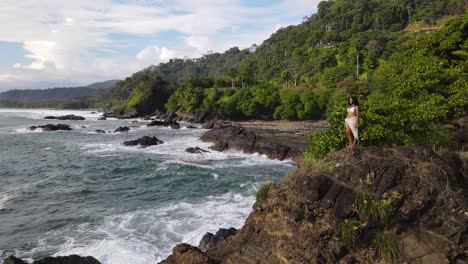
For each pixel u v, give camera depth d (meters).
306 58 119.75
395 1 138.38
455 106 19.91
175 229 16.19
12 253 14.45
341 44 108.06
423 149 11.02
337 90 78.81
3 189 23.92
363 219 9.07
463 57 25.05
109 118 102.12
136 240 15.10
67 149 41.72
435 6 122.25
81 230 16.52
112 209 19.44
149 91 108.31
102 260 13.35
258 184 24.53
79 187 24.38
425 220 9.34
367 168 10.05
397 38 104.69
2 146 44.00
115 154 38.12
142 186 24.56
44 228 16.91
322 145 15.70
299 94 83.31
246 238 10.42
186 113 93.56
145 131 63.00
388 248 8.66
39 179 26.78
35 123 81.06
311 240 8.94
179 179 26.22
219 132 44.41
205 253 10.93
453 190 9.87
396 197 9.37
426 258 8.65
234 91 97.94
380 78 29.23
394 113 15.59
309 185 9.63
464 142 19.89
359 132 14.45
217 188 23.73
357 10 142.25
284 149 35.78
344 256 8.80
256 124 73.19
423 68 21.05
